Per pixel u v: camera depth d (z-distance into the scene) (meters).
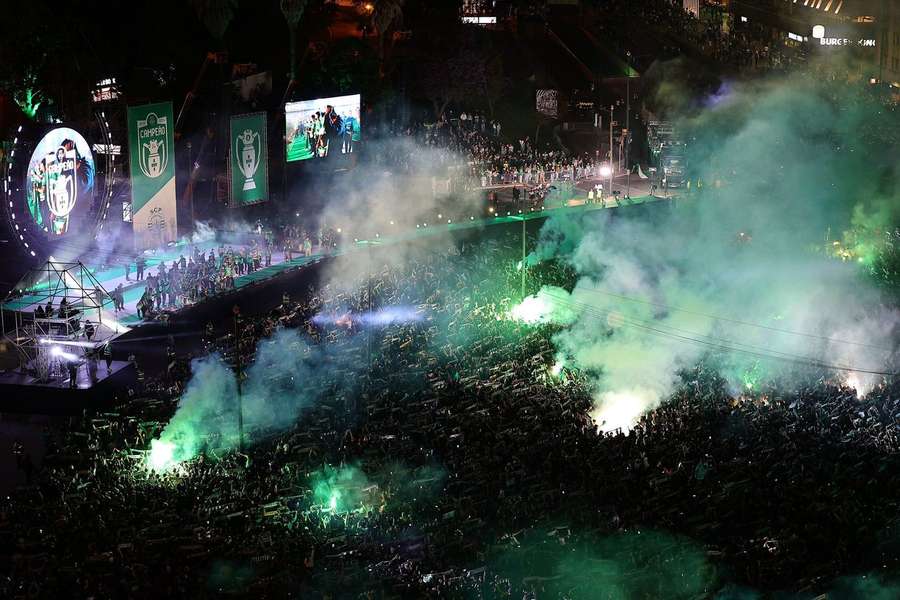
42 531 53.94
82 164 90.94
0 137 99.31
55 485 59.47
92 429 67.06
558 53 166.50
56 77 104.12
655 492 62.00
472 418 69.56
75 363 74.25
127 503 57.00
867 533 58.88
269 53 133.25
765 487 63.22
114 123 103.31
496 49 158.62
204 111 117.31
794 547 56.84
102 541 53.03
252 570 52.06
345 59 131.25
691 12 197.50
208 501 57.72
